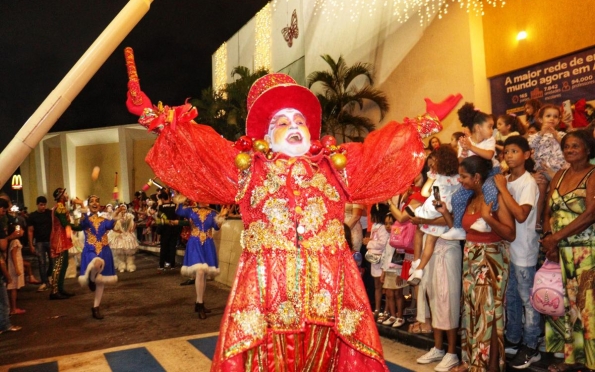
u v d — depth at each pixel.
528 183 4.10
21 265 8.49
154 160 2.58
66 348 6.01
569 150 3.93
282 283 2.45
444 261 4.44
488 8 9.12
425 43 10.35
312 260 2.49
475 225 4.06
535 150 5.05
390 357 4.97
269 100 2.73
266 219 2.53
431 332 5.32
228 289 9.90
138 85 2.63
